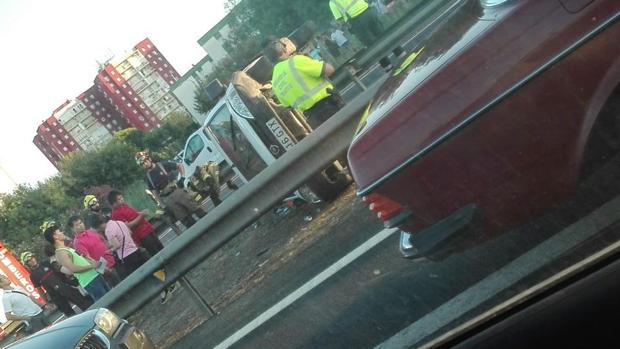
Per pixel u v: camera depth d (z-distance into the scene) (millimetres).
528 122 2742
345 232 5527
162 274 7379
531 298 2100
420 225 3162
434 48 3582
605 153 2572
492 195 2830
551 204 2693
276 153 9039
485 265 2840
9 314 10539
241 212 7207
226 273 8109
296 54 8391
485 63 2889
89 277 9695
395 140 3230
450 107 3000
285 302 4914
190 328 7074
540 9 2750
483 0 3391
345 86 12141
